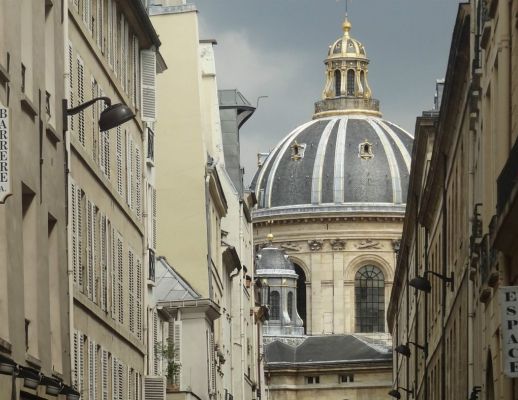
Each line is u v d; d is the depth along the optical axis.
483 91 41.47
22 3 33.09
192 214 72.31
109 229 45.62
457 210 55.97
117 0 48.16
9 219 30.33
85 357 40.84
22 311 31.55
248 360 108.75
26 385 31.77
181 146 72.69
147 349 55.81
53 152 36.09
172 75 72.88
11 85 30.75
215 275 77.62
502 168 34.47
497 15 36.97
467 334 49.16
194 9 72.88
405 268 108.94
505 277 34.69
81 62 41.03
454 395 57.50
